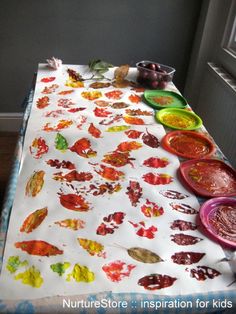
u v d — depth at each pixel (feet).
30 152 3.34
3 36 6.78
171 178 3.13
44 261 2.23
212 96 6.30
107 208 2.72
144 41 7.20
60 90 4.61
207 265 2.30
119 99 4.52
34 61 7.18
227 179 3.16
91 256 2.30
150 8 6.78
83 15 6.73
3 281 2.07
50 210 2.65
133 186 2.99
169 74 4.88
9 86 7.45
